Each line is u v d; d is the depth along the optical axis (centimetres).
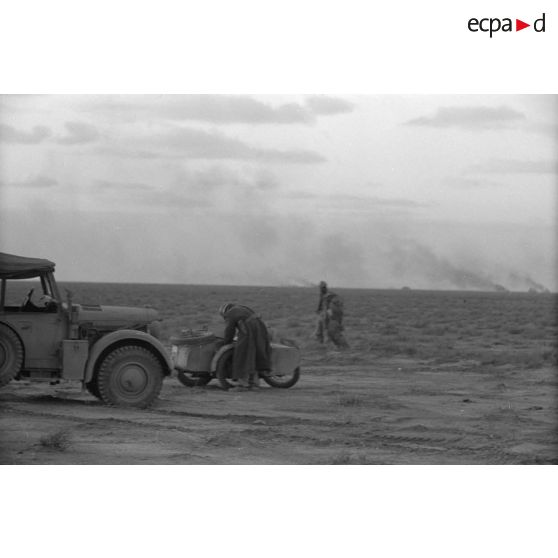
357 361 2573
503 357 2734
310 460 1059
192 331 1814
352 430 1274
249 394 1694
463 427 1320
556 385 1983
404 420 1386
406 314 7488
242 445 1133
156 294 12212
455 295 18712
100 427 1234
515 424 1354
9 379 1430
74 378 1445
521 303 11775
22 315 1452
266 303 9394
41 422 1262
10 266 1444
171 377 1992
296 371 1831
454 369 2355
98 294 10662
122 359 1459
